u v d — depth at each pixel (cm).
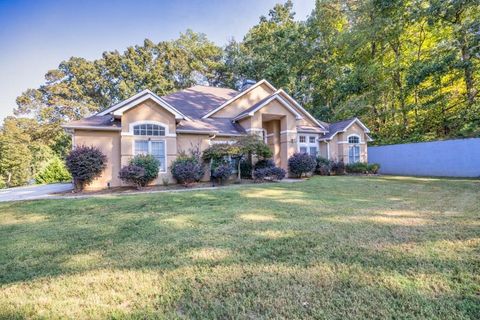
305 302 299
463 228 542
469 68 1909
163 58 4641
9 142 3756
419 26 2420
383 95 2698
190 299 317
